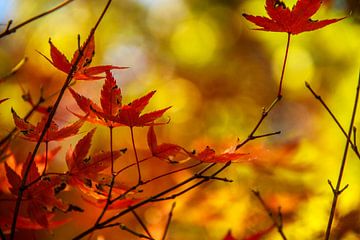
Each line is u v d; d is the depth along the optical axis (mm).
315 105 5160
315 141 3957
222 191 2982
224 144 2631
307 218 2809
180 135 6352
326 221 2783
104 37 7875
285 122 5984
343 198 2932
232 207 2906
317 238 2781
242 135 5746
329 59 4969
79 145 1677
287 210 2863
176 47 7727
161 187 4332
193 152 1643
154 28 8016
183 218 2943
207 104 7121
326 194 2924
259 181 2996
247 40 7383
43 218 1723
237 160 1721
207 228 3141
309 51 5195
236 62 7352
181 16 7984
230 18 7613
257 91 6914
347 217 2801
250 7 5973
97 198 1725
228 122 6293
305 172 2979
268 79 6965
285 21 1662
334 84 4781
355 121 4203
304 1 1605
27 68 5375
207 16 7754
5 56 6977
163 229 2873
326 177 3457
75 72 1617
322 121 4324
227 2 7703
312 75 5184
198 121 6750
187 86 7402
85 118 1605
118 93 1622
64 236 4164
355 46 4719
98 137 5672
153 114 1572
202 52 7629
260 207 2902
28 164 1592
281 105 6152
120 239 3990
